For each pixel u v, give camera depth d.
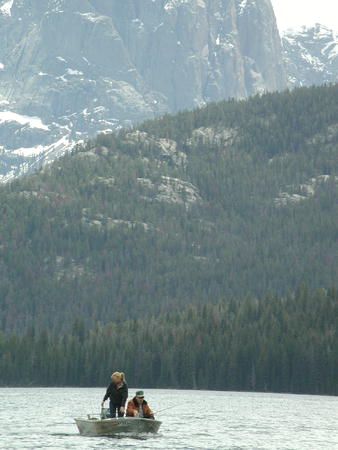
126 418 113.31
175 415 164.50
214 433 128.62
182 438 119.12
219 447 111.19
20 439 115.44
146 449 106.56
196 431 130.62
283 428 141.38
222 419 157.25
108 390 113.31
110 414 113.44
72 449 105.88
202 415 166.88
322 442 121.56
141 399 115.06
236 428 138.38
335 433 135.50
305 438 126.19
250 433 130.75
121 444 110.56
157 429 115.12
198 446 111.25
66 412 167.00
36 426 134.50
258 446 114.12
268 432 133.25
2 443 111.12
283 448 113.19
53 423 140.25
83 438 116.06
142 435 114.81
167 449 107.19
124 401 113.19
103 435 115.00
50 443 111.25
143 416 114.75
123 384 113.19
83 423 116.75
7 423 139.75
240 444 115.50
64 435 120.19
